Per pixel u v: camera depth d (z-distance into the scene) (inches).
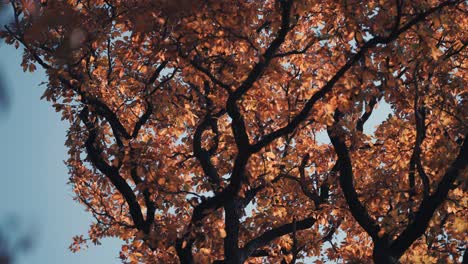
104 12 571.5
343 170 542.0
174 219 695.1
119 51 600.4
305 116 504.4
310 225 676.7
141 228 609.3
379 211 639.8
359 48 526.6
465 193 549.6
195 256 577.9
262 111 585.6
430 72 564.7
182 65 562.6
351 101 517.0
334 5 560.7
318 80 581.6
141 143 578.2
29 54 545.6
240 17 510.3
